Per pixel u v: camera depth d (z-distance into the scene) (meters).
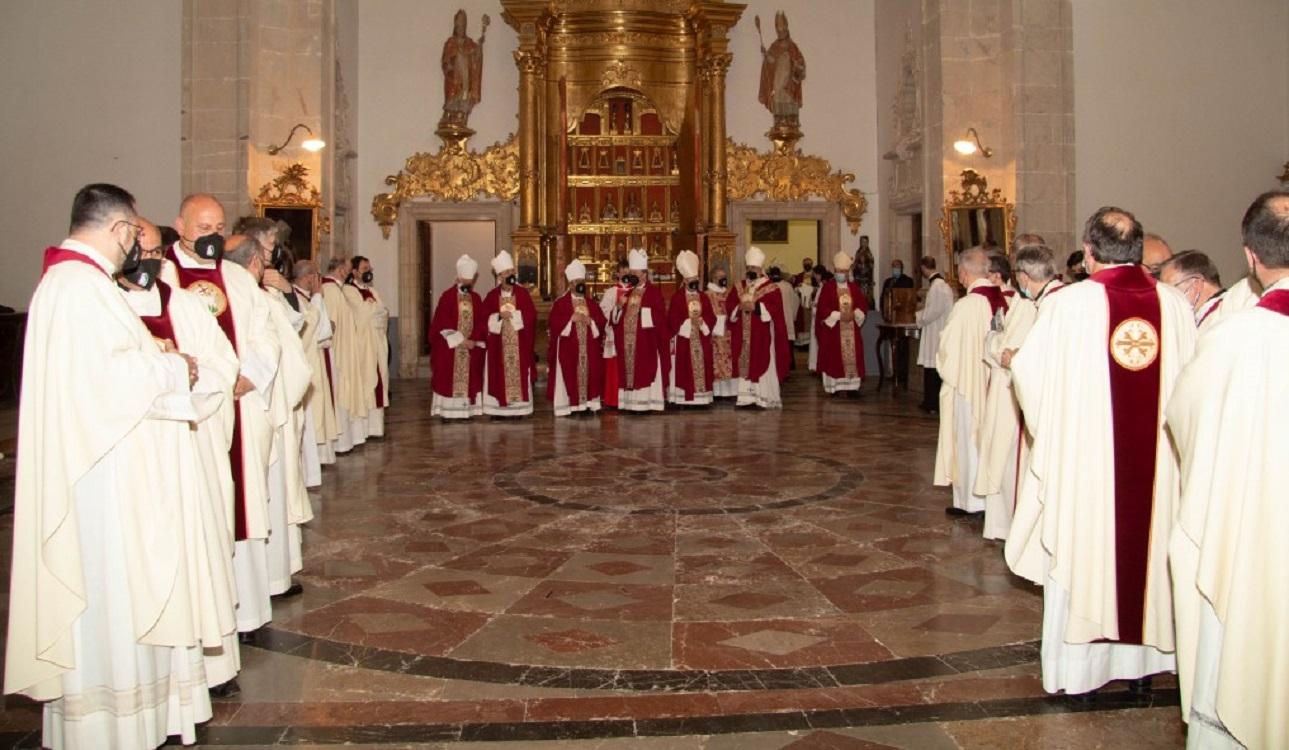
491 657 4.58
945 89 14.20
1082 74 14.21
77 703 3.38
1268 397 2.88
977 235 14.02
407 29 18.17
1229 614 2.92
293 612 5.21
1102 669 4.08
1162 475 3.90
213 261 4.68
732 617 5.11
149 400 3.35
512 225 18.28
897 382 15.80
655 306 13.54
